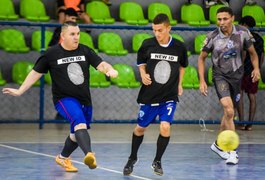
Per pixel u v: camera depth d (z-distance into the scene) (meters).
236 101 11.06
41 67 9.07
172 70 9.27
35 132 14.57
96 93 15.99
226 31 10.70
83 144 8.63
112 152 11.71
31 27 16.27
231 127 10.77
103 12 17.12
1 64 15.78
